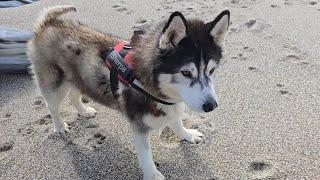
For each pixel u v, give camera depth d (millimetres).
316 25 1899
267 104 1454
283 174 1182
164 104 1094
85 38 1240
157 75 1036
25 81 1669
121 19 2035
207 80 1026
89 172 1243
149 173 1174
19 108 1513
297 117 1389
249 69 1638
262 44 1786
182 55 1011
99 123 1428
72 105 1522
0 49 1672
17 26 1980
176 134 1326
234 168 1216
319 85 1530
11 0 2355
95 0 2250
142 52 1080
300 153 1250
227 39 1830
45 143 1352
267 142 1296
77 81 1274
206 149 1290
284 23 1930
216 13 2047
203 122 1394
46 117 1466
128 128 1397
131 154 1297
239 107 1446
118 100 1173
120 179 1219
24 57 1688
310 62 1654
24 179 1228
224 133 1342
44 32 1297
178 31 1009
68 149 1326
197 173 1213
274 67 1642
